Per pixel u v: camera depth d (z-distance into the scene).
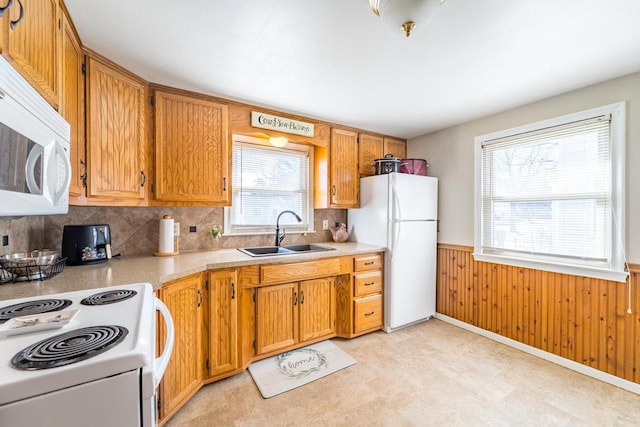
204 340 1.90
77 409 0.57
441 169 3.17
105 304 0.98
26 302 1.01
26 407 0.53
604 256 2.03
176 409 1.62
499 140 2.65
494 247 2.70
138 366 0.63
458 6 1.25
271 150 2.95
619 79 1.94
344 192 3.07
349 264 2.62
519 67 1.81
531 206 2.43
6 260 1.30
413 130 3.22
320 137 2.88
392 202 2.79
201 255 2.21
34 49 0.97
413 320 2.93
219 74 1.88
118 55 1.64
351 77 1.94
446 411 1.69
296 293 2.40
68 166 1.11
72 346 0.65
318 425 1.58
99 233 1.83
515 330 2.50
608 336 1.98
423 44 1.55
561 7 1.26
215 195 2.24
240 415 1.66
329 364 2.21
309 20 1.35
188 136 2.12
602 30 1.42
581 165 2.13
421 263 2.97
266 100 2.34
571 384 1.96
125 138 1.78
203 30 1.42
